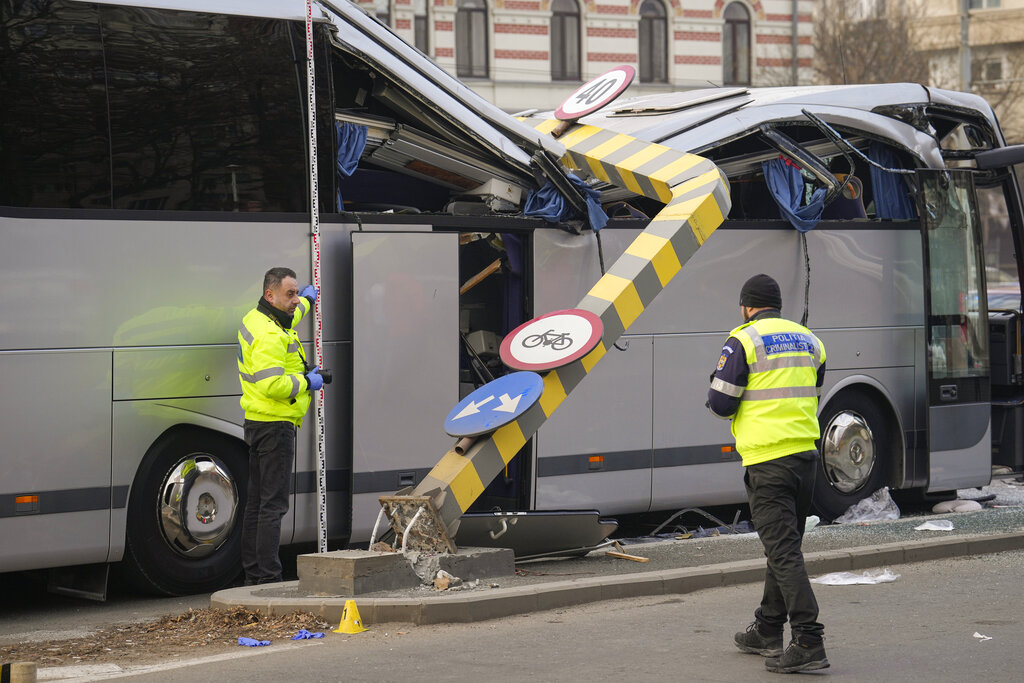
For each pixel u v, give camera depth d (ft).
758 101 46.37
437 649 26.91
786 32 152.76
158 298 33.35
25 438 31.48
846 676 24.57
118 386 32.73
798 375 25.59
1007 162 49.90
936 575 35.55
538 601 30.86
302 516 35.78
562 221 40.78
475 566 32.71
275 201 35.24
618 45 143.23
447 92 39.96
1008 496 52.29
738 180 46.47
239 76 34.76
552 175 40.57
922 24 195.83
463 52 137.08
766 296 26.35
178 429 34.24
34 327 31.58
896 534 40.81
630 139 43.16
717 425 43.50
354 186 42.45
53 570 34.71
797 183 45.37
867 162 45.93
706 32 148.05
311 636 28.04
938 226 48.06
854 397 46.62
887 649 26.78
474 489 33.42
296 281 33.81
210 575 34.99
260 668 25.31
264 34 35.22
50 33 32.09
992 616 30.09
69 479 32.14
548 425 39.96
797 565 25.02
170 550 34.30
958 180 48.75
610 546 38.17
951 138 52.65
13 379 31.30
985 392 49.34
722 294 43.62
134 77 33.19
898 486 47.29
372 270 36.47
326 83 36.29
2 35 31.45
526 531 35.22
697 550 38.60
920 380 47.80
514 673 24.84
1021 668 25.05
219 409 34.24
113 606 33.81
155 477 33.94
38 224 31.68
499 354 38.91
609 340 35.99
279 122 35.32
